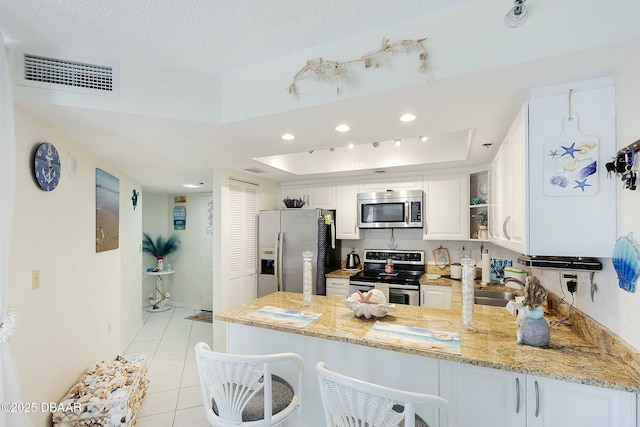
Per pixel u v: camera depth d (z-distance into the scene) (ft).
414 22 4.60
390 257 13.03
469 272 5.70
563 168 4.48
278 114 5.76
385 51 4.79
